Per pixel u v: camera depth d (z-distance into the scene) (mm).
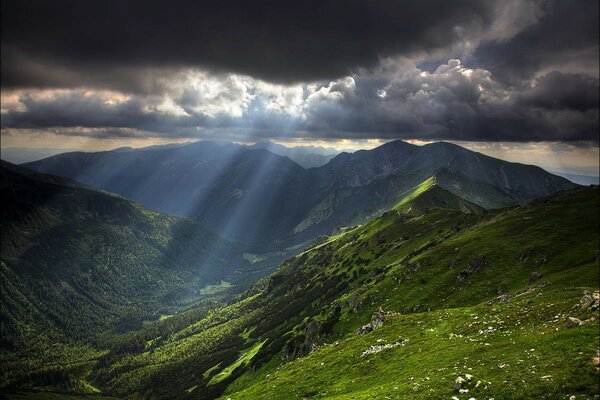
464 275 130625
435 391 40031
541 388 33531
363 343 75625
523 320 56844
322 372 68750
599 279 75562
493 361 43781
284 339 194625
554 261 116875
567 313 52125
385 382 51656
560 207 165000
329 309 192750
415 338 67688
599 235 127062
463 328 63562
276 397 64562
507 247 138375
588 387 31172
